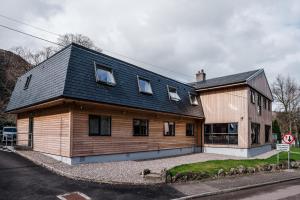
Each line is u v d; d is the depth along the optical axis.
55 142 14.87
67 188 9.67
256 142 25.70
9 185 9.44
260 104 27.67
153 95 19.69
